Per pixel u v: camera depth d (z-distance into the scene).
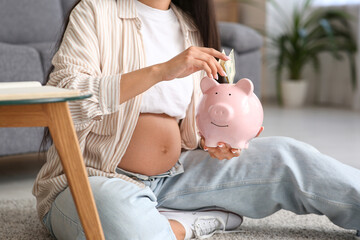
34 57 2.25
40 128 2.24
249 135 1.15
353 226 1.26
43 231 1.41
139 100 1.21
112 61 1.25
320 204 1.25
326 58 5.13
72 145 0.83
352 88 4.86
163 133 1.27
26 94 0.74
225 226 1.35
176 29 1.37
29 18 2.86
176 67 1.06
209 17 1.41
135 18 1.28
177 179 1.34
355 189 1.22
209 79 1.17
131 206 1.08
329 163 1.28
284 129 3.49
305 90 5.02
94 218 0.86
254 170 1.30
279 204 1.32
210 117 1.14
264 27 5.38
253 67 3.22
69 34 1.22
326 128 3.55
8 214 1.59
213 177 1.31
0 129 2.14
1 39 2.76
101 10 1.25
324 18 4.94
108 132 1.23
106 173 1.22
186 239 1.28
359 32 4.67
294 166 1.28
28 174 2.33
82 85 1.04
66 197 1.16
